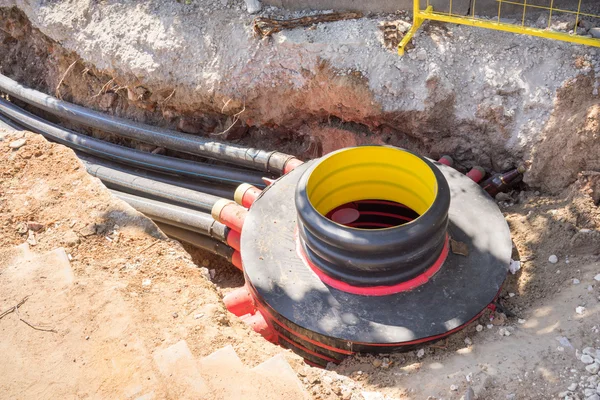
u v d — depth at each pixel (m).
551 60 4.11
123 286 3.45
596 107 3.85
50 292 3.38
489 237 3.81
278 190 4.14
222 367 3.10
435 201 3.53
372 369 3.45
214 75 4.64
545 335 3.38
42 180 3.99
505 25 4.01
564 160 3.93
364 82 4.30
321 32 4.46
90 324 3.27
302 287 3.68
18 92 5.39
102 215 3.79
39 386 3.07
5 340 3.21
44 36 5.33
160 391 3.02
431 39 4.31
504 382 3.20
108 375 3.09
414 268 3.59
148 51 4.83
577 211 3.79
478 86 4.19
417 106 4.24
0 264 3.50
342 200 3.94
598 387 3.09
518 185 4.21
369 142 4.51
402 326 3.51
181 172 4.69
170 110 4.92
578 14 4.12
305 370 3.23
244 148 4.50
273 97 4.58
